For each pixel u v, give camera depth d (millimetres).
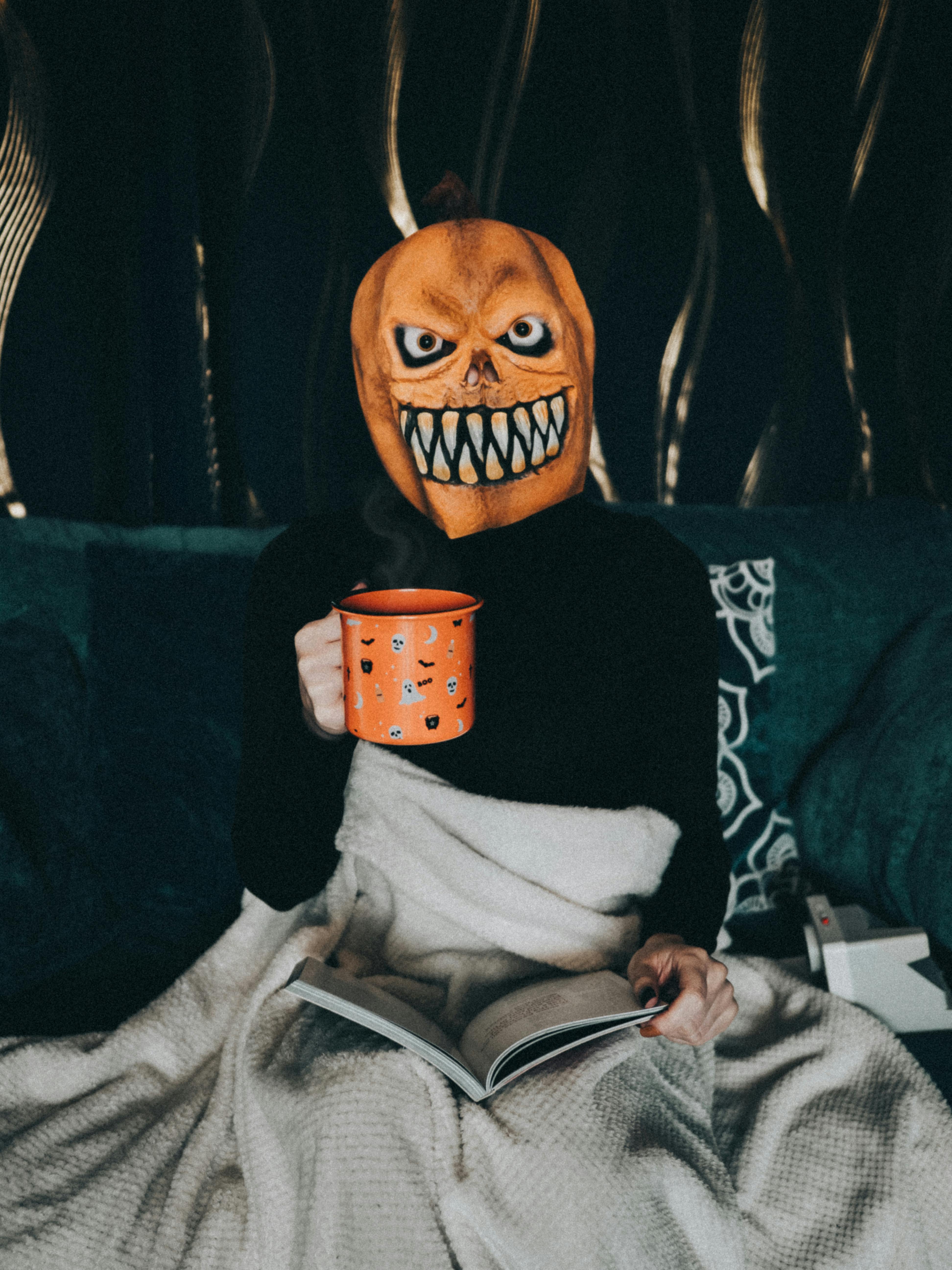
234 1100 700
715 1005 646
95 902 996
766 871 1118
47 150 1202
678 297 1360
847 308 1421
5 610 1003
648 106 1313
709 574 1121
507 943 753
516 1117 594
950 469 1476
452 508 1025
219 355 1293
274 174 1266
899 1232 688
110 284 1249
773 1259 685
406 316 1001
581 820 778
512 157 1292
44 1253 637
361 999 623
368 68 1254
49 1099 783
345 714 616
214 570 1057
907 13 1356
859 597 1212
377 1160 566
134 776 1010
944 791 989
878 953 905
